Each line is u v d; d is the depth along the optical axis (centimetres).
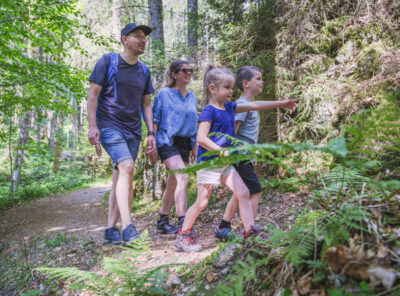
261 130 474
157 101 340
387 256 98
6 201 991
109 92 304
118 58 306
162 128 335
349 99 385
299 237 115
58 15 665
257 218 326
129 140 316
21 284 280
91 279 170
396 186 93
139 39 305
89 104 299
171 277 203
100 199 973
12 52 655
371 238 107
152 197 611
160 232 360
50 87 693
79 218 679
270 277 126
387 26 394
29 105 752
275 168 415
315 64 448
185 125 336
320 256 113
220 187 459
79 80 712
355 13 432
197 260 229
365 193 142
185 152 351
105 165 1877
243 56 530
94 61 1089
